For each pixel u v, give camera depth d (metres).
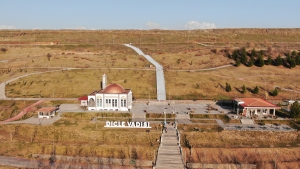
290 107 97.88
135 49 182.38
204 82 123.75
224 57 157.62
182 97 112.38
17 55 167.75
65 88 118.94
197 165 67.50
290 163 67.19
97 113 94.06
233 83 123.06
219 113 94.12
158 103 106.69
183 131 79.62
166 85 120.81
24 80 126.50
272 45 194.00
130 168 67.31
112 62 148.88
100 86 120.25
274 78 128.50
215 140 76.31
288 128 82.44
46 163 69.19
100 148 73.00
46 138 79.38
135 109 99.00
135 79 126.25
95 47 188.00
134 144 75.31
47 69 140.38
